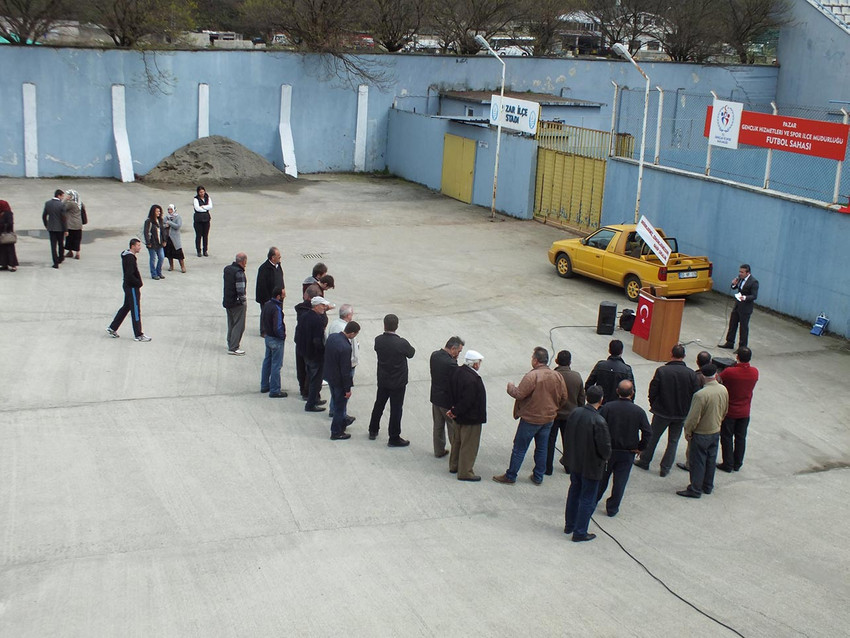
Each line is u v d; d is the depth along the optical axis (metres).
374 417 11.92
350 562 8.71
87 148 32.62
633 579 8.76
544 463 11.05
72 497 9.74
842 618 8.20
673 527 10.13
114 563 8.44
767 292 19.69
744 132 20.03
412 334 16.47
